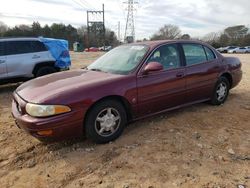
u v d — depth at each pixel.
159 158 3.81
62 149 4.14
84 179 3.39
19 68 8.55
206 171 3.49
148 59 4.69
